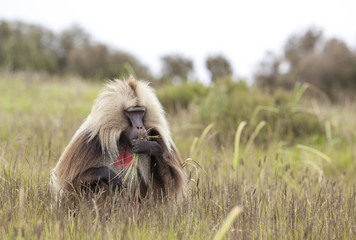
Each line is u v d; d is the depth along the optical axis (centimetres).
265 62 5878
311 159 1434
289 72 5719
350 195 896
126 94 781
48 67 6138
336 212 802
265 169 1046
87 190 747
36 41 6194
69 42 6831
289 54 6469
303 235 684
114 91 783
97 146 761
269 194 865
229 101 1792
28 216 682
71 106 2092
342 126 1808
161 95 2302
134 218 684
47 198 754
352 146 1620
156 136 793
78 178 732
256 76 5794
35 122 1466
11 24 5806
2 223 636
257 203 805
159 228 693
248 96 1873
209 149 1366
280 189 972
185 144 1381
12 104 2075
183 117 1786
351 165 1366
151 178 802
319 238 716
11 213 673
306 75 5431
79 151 747
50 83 3070
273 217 740
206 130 1286
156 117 809
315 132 1759
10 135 1258
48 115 1573
